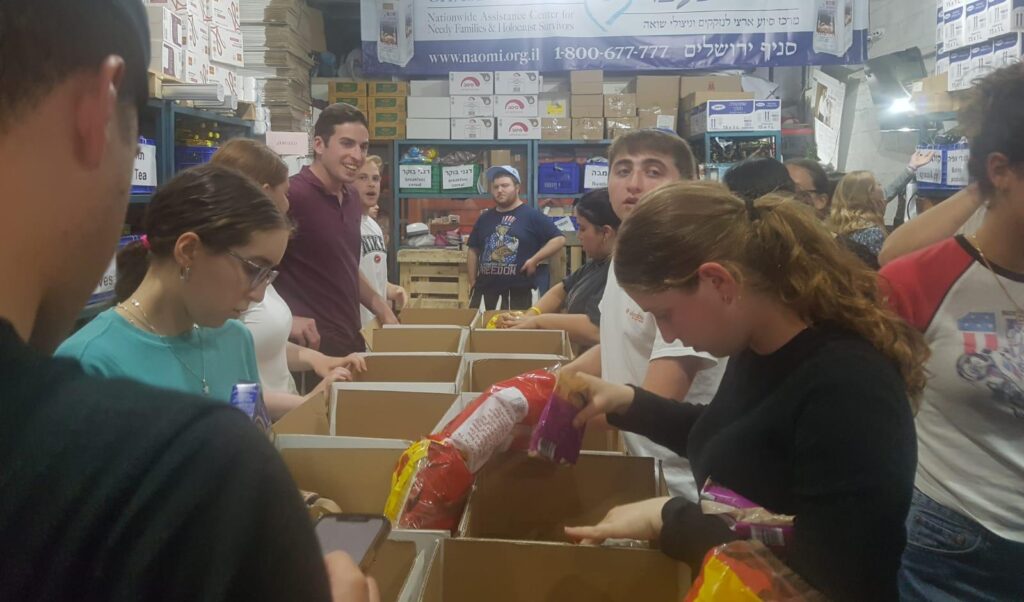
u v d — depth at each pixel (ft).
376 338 8.45
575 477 4.33
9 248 1.29
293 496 1.29
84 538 1.13
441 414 5.79
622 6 20.40
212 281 4.28
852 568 2.68
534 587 3.33
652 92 20.27
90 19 1.32
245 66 16.80
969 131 4.18
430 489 3.84
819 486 2.79
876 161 20.57
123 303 4.53
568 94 20.62
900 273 4.41
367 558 2.45
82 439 1.18
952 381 4.29
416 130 19.84
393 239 20.17
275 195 7.04
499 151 19.92
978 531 4.38
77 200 1.35
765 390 3.15
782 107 23.02
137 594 1.12
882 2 20.67
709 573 2.66
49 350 1.48
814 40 20.36
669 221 3.11
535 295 14.07
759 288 3.09
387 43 20.65
